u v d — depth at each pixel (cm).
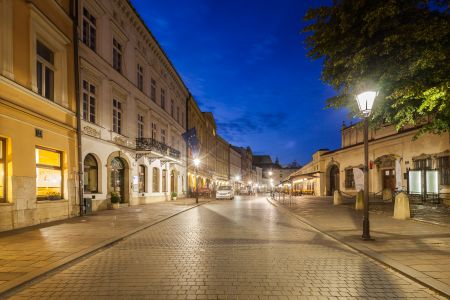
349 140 4053
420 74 917
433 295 533
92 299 520
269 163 14938
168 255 818
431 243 909
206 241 1009
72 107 1702
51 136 1492
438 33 834
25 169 1299
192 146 3775
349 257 788
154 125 3180
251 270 676
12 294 545
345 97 1258
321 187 4744
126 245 953
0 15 1190
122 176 2478
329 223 1368
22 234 1106
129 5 2461
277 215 1850
